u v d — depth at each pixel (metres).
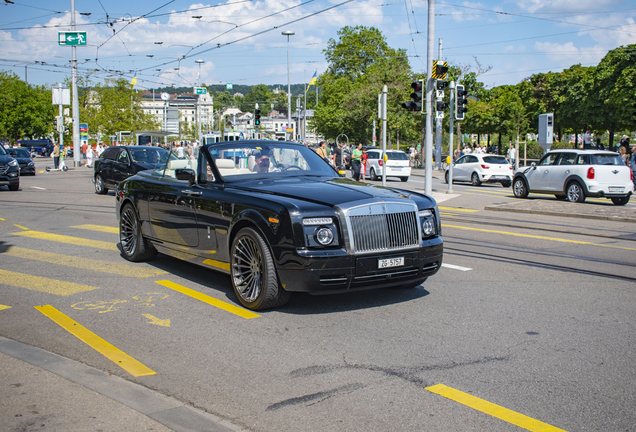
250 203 5.20
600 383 3.59
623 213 13.20
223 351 4.18
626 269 7.23
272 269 4.97
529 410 3.21
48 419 3.04
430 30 17.69
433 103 17.73
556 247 8.95
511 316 5.07
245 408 3.23
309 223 4.77
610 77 44.47
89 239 9.39
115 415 3.10
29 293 5.91
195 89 56.84
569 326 4.79
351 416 3.13
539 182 17.97
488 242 9.43
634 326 4.79
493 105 56.31
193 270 7.03
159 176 7.10
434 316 5.07
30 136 77.81
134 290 6.02
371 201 5.00
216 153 6.20
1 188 20.64
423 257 5.22
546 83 52.75
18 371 3.73
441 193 20.62
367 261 4.86
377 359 4.01
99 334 4.59
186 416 3.11
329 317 5.04
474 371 3.79
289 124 53.44
